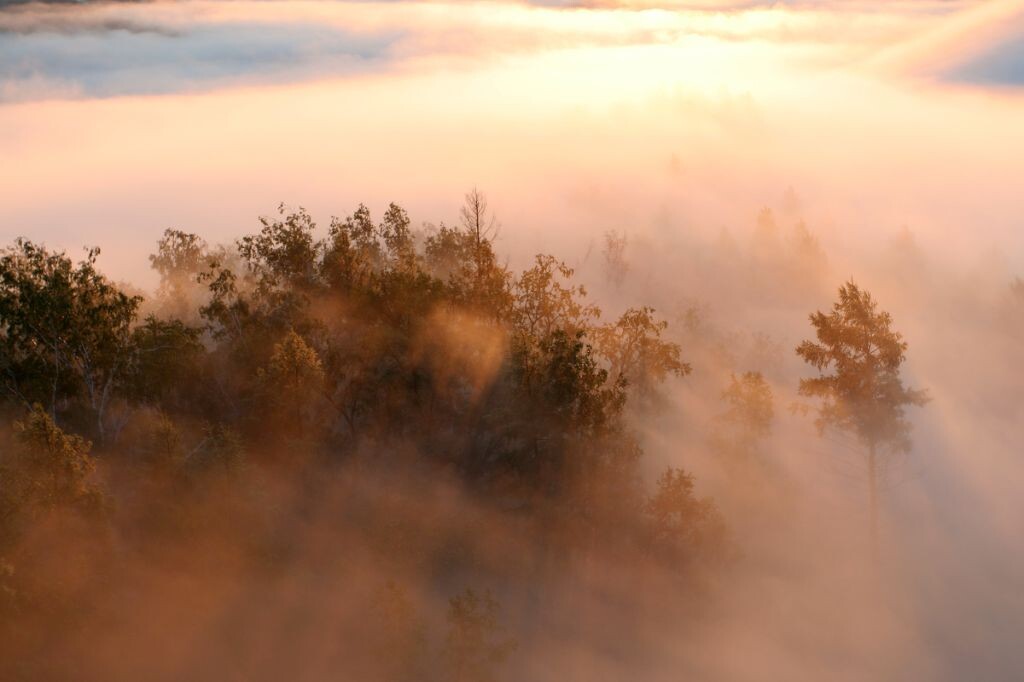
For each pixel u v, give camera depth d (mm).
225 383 39625
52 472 25406
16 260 33500
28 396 33594
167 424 31438
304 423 38406
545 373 37312
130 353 35062
